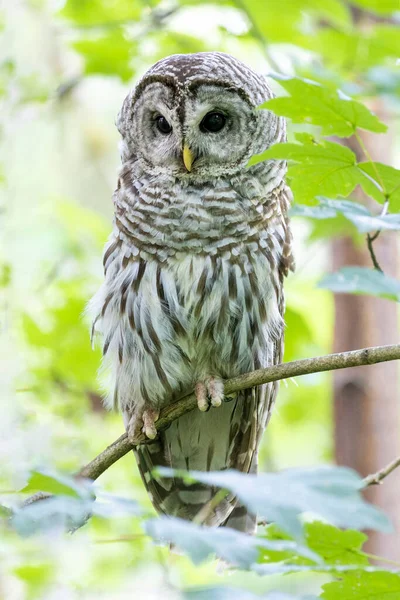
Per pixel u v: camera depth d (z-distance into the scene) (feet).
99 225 51.70
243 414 34.19
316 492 14.89
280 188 33.17
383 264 47.14
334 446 48.34
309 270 57.62
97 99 66.39
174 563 40.50
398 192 24.45
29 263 49.96
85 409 47.16
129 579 40.63
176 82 32.40
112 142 66.80
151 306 32.30
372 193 24.85
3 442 41.19
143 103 33.37
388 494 46.85
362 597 21.63
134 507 16.76
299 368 26.73
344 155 24.06
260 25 45.75
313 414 56.24
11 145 53.88
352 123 24.18
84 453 44.14
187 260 31.78
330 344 53.78
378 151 46.42
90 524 38.65
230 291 31.91
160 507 35.24
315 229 38.27
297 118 24.43
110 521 38.91
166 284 31.96
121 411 35.14
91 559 40.22
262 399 34.40
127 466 48.52
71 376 47.42
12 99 47.44
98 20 46.24
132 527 38.88
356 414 47.75
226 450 35.35
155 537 15.30
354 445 47.65
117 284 32.94
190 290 31.86
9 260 47.44
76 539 37.63
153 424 31.65
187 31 52.90
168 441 35.35
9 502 22.41
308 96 23.52
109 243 33.58
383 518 14.64
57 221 50.85
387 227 21.65
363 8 43.42
